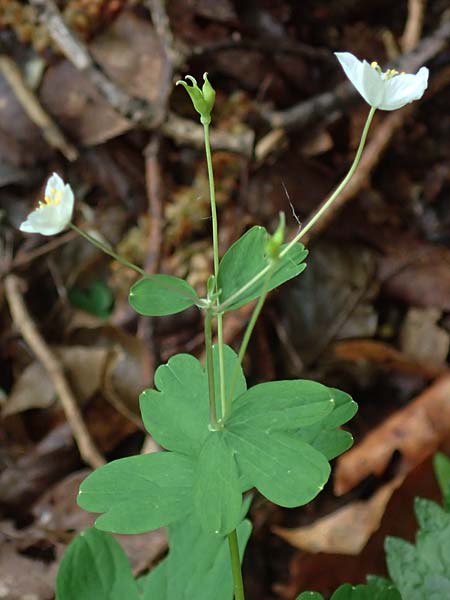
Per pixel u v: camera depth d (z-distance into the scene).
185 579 0.19
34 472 0.31
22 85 0.35
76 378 0.32
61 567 0.19
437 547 0.21
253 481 0.14
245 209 0.34
